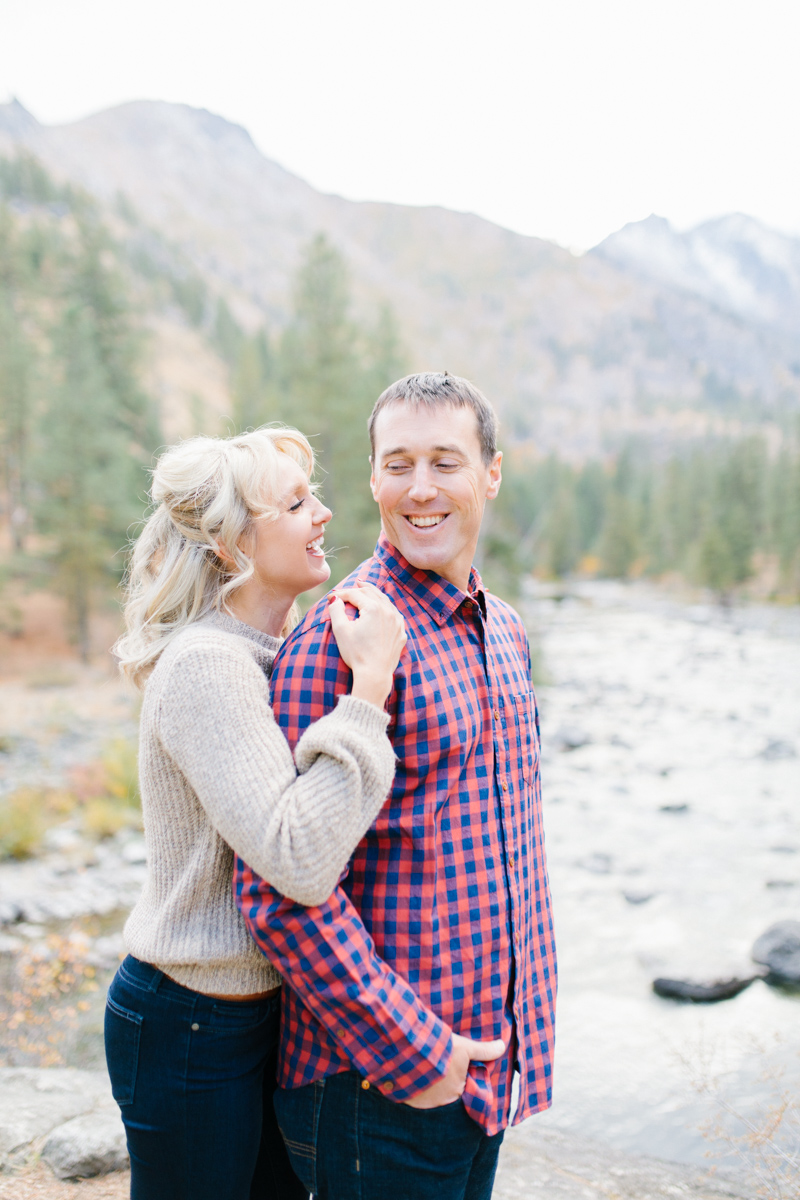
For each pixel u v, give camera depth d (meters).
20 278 41.81
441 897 1.45
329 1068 1.45
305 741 1.36
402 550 1.62
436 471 1.58
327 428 22.80
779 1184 2.88
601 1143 3.42
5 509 36.19
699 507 60.91
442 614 1.60
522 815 1.64
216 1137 1.52
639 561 64.19
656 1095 3.91
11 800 9.45
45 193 105.44
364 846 1.46
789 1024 4.56
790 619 36.84
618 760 11.70
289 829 1.28
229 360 102.56
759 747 12.38
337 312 23.92
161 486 1.65
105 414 26.81
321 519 1.78
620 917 6.25
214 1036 1.52
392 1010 1.32
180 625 1.62
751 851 7.63
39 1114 3.04
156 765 1.49
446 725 1.48
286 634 1.93
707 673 21.08
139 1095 1.53
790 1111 3.43
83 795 10.36
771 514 54.34
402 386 1.63
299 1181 1.84
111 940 6.02
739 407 182.75
